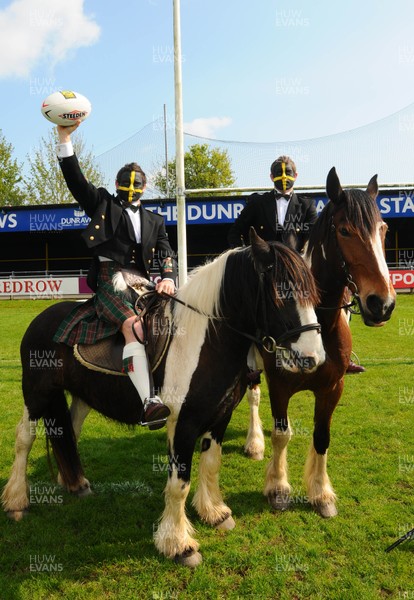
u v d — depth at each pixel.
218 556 2.72
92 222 2.88
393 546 2.68
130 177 2.95
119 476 3.78
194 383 2.60
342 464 3.83
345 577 2.49
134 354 2.62
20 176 24.52
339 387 3.07
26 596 2.45
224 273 2.66
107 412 3.00
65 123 2.65
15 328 10.84
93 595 2.44
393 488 3.43
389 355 7.76
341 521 3.02
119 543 2.86
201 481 3.11
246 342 2.71
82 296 16.14
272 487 3.29
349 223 2.64
